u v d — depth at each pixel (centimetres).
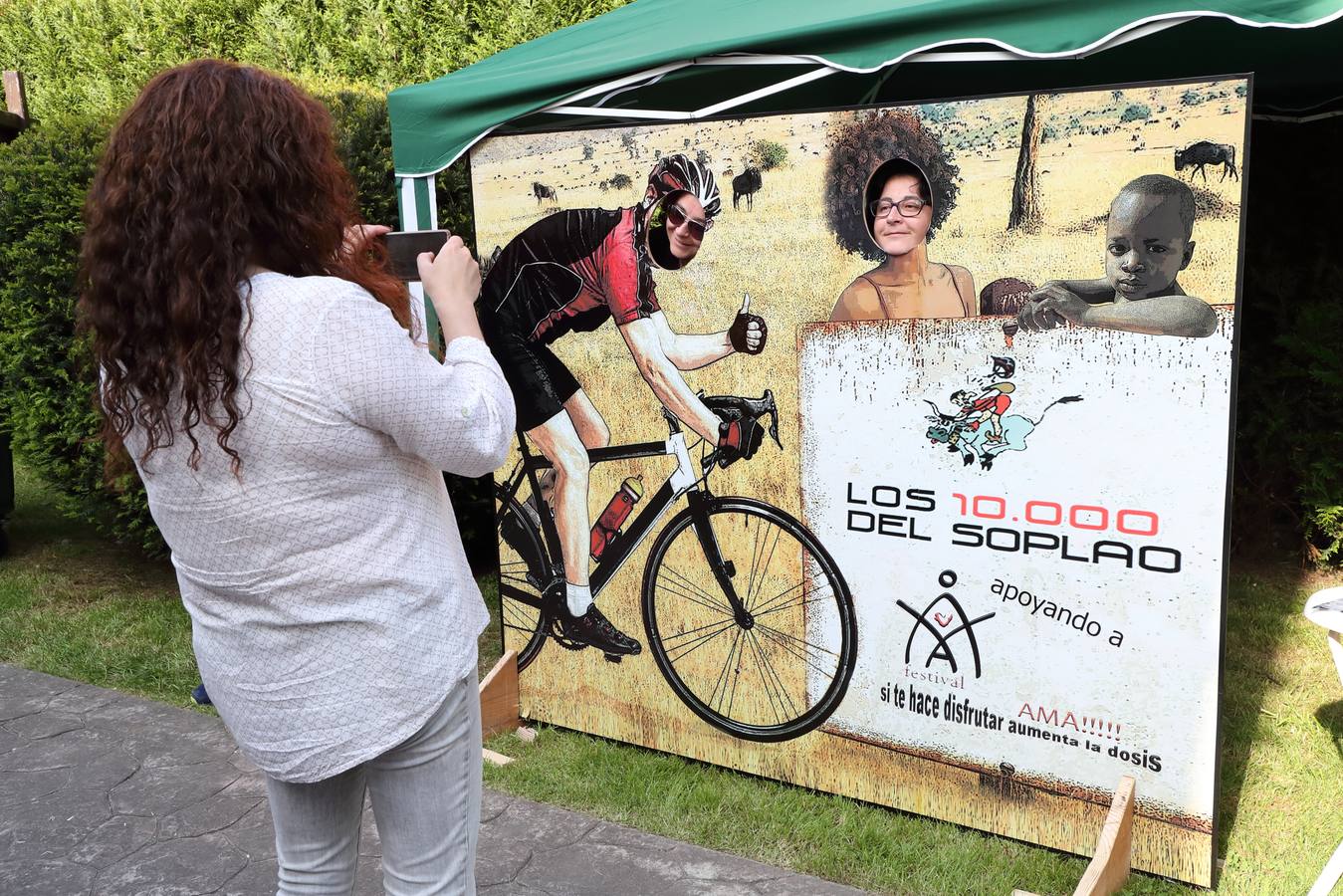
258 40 764
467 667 148
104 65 848
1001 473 238
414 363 135
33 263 452
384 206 461
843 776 277
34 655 414
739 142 260
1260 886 235
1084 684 235
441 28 668
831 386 258
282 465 131
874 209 244
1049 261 224
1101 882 223
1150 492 221
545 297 298
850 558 264
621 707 313
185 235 125
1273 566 481
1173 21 213
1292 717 330
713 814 275
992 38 232
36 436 477
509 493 320
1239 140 201
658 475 292
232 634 141
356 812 161
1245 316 472
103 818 286
